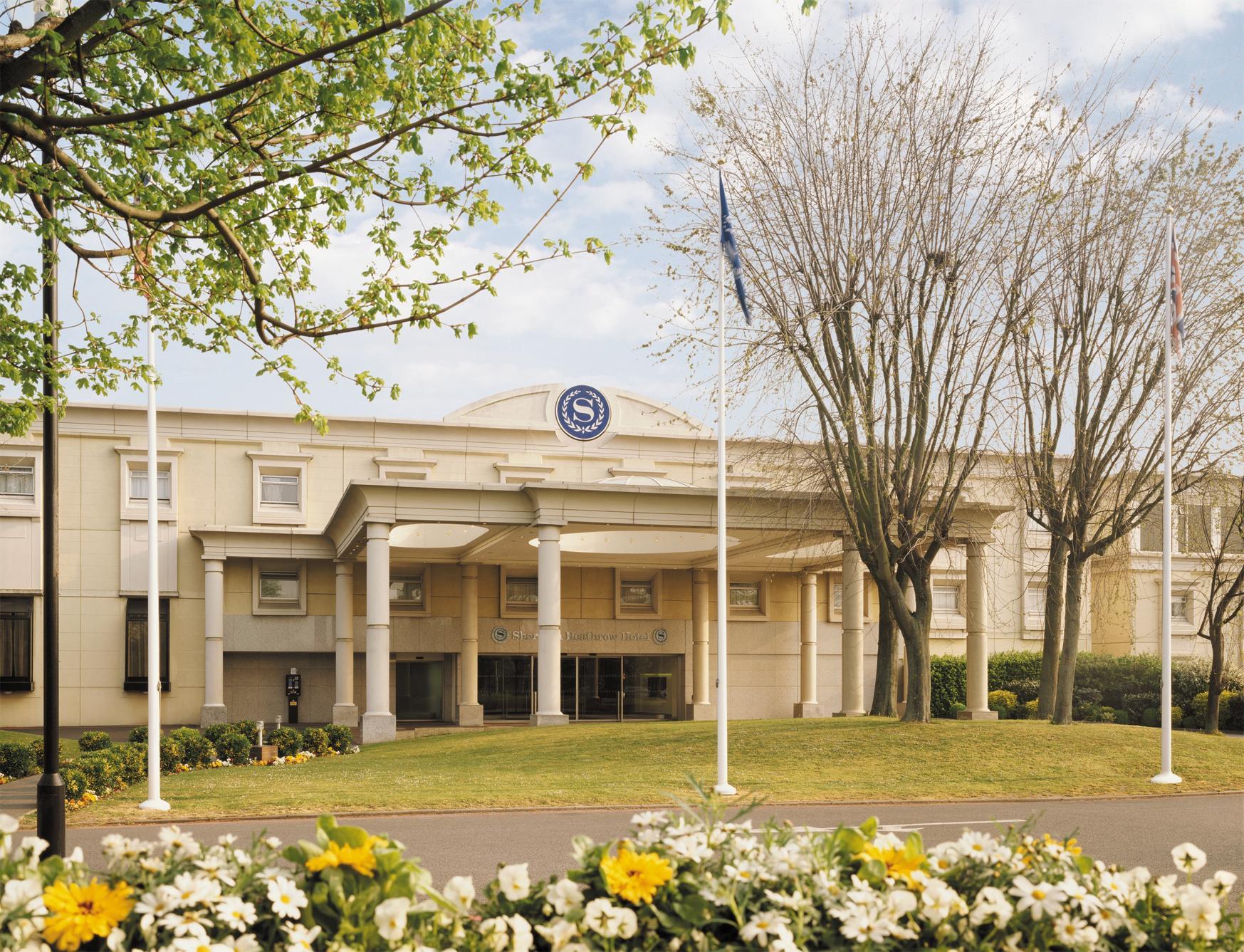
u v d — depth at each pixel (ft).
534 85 30.37
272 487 124.16
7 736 91.81
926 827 43.37
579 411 132.67
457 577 128.67
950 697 132.36
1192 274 76.02
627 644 132.26
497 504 96.73
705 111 76.79
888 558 78.33
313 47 32.14
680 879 12.66
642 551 122.93
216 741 85.20
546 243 34.19
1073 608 80.64
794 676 137.90
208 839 41.55
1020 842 14.38
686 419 117.50
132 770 63.72
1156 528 143.74
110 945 10.73
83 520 118.01
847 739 72.54
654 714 133.69
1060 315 78.69
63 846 37.63
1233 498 94.89
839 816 47.70
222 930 11.35
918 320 75.51
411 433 128.06
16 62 27.32
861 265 75.25
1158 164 76.28
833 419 77.25
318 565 124.16
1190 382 75.87
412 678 127.54
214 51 32.19
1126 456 79.66
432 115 31.45
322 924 11.72
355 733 109.50
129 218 31.73
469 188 34.24
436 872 33.86
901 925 12.53
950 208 74.69
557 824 46.47
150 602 51.96
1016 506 101.60
